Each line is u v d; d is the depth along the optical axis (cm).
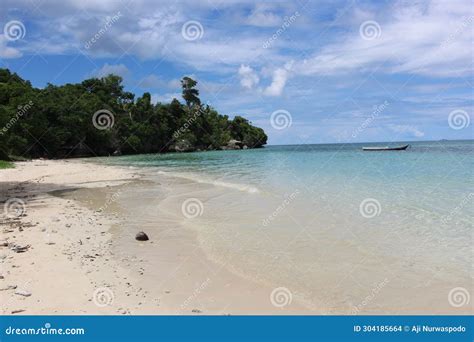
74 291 802
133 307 746
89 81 9862
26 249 1063
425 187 2214
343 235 1232
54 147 7256
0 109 5825
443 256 1012
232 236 1252
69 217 1530
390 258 1004
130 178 3152
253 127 12756
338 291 819
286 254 1058
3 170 3806
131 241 1202
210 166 4609
